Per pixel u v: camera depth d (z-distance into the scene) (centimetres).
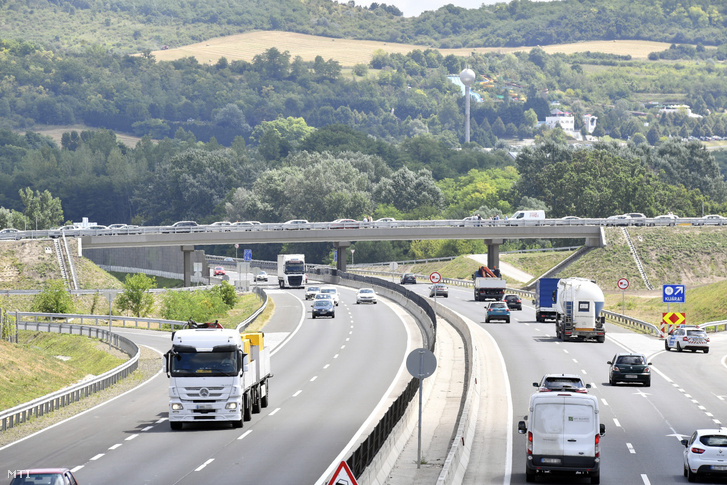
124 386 15212
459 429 9000
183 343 10506
